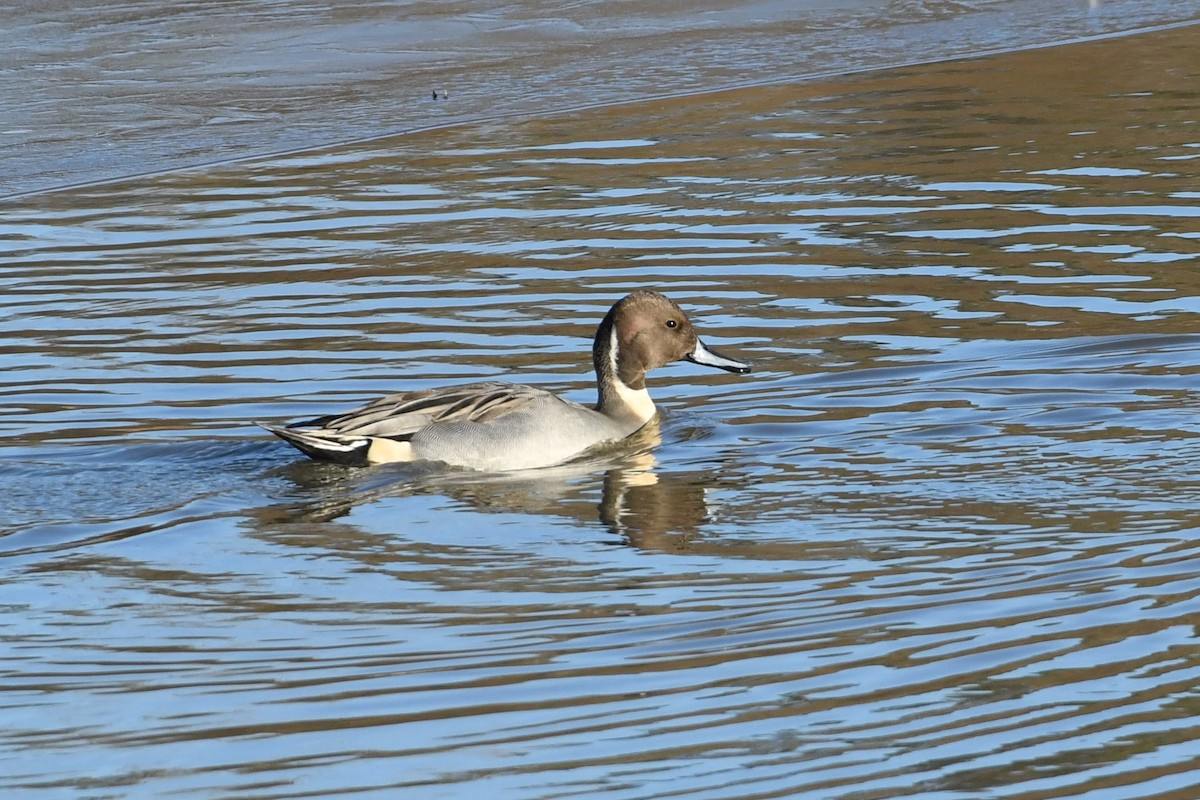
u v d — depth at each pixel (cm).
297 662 939
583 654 943
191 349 1551
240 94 2548
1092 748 827
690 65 2653
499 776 814
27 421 1380
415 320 1622
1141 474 1212
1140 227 1811
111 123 2408
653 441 1352
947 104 2369
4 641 971
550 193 2023
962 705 872
